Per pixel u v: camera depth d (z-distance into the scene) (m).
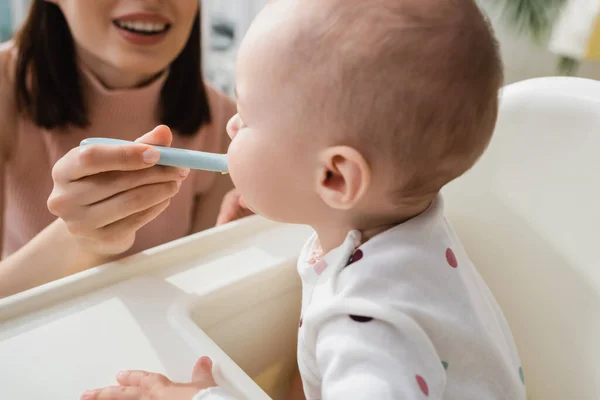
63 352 0.42
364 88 0.36
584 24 1.12
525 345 0.58
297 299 0.58
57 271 0.55
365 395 0.34
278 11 0.39
